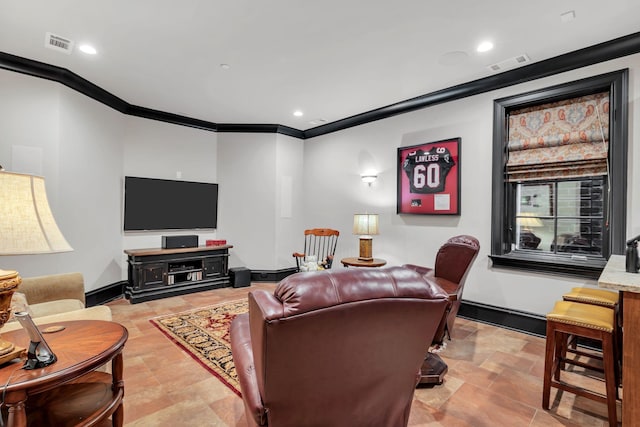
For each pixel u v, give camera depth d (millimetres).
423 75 3281
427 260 3846
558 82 2893
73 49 2822
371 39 2623
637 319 1439
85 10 2266
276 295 1048
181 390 2053
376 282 1095
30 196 1187
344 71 3225
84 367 1184
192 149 4992
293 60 2998
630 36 2490
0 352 1171
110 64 3105
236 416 1797
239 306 3865
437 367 2191
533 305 3043
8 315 1159
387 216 4289
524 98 3088
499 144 3246
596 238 2797
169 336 2924
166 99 4082
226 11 2268
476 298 3406
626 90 2555
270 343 962
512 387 2115
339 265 4934
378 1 2141
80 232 3553
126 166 4348
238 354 1445
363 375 1168
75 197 3471
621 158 2566
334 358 1076
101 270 3898
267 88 3684
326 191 5168
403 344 1184
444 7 2193
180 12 2283
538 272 3018
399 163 4117
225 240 5016
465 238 2662
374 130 4473
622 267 1850
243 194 5230
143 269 4082
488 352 2641
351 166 4793
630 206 2539
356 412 1230
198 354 2561
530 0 2104
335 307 994
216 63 3078
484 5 2164
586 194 2852
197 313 3590
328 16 2316
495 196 3260
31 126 3080
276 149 5207
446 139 3658
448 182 3631
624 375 1469
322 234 4711
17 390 1035
